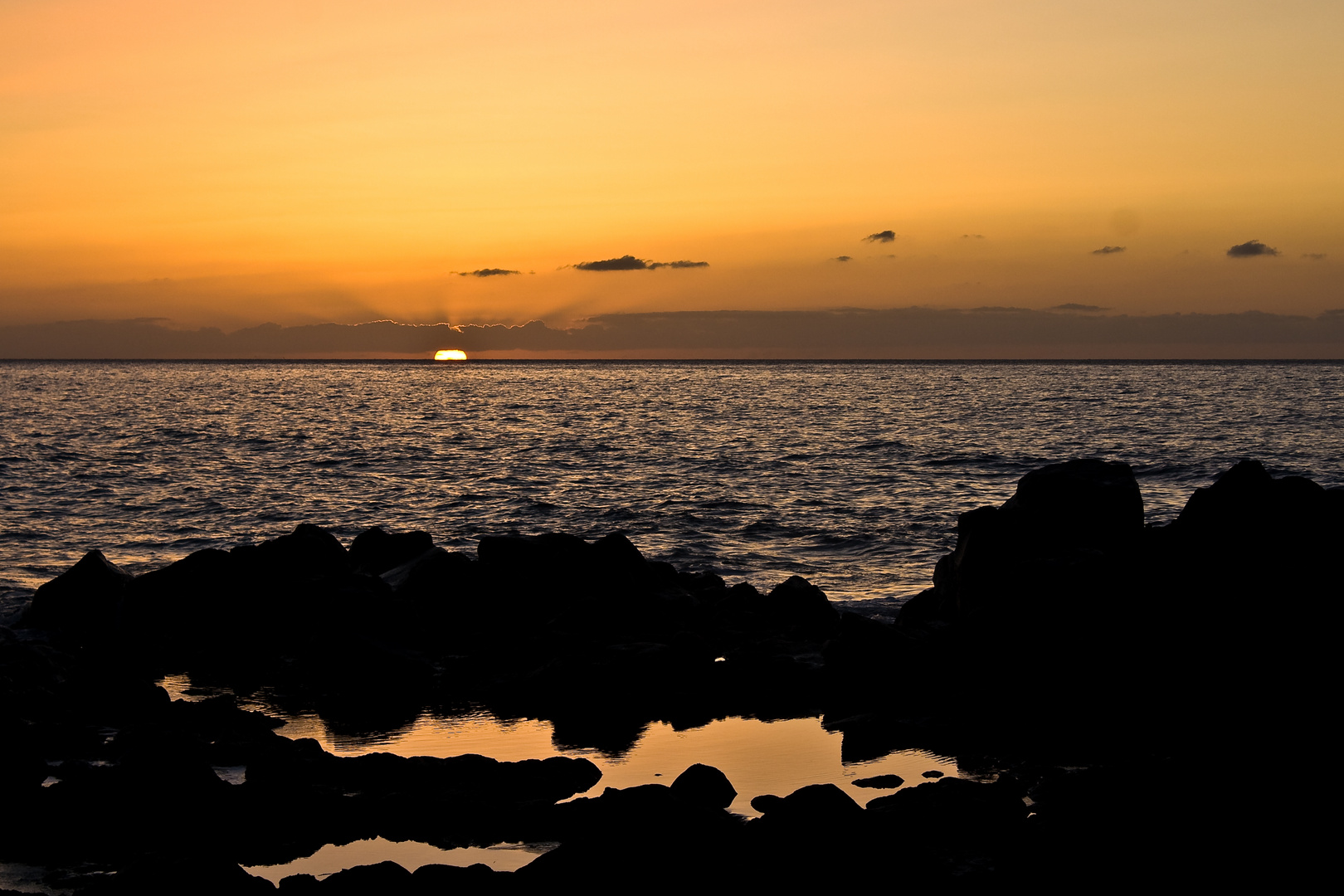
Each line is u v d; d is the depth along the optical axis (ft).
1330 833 29.37
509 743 43.96
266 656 58.90
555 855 29.04
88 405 371.76
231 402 408.05
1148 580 46.96
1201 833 29.76
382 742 44.24
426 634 60.39
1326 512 45.32
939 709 47.80
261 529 104.99
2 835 32.71
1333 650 40.70
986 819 32.45
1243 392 466.70
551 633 59.41
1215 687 41.91
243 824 33.55
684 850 28.89
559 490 139.64
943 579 61.67
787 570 86.02
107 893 27.63
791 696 51.06
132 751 35.94
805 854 28.48
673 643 56.24
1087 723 44.14
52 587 62.75
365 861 31.53
